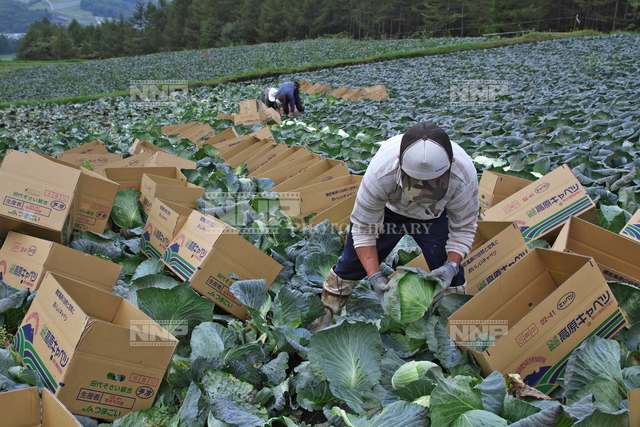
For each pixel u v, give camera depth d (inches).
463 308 101.8
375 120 446.9
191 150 347.3
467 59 1053.2
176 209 163.9
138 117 590.9
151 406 101.4
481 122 390.9
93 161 267.1
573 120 365.7
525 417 78.6
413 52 1198.3
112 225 195.0
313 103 631.8
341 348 98.8
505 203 178.4
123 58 2174.0
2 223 150.9
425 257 120.4
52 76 1605.6
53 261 136.2
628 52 912.3
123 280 147.8
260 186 231.8
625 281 126.3
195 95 804.0
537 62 885.2
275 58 1487.5
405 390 88.7
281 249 161.8
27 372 99.6
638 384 86.3
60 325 99.6
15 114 703.1
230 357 107.6
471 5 2691.9
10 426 87.2
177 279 149.7
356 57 1368.1
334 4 3284.9
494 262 134.0
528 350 96.3
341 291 127.6
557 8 2549.2
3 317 123.6
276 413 98.7
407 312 105.4
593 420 73.4
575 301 100.3
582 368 91.3
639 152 258.8
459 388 81.9
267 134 337.4
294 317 123.1
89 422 94.3
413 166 87.7
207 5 3779.5
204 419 92.7
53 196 153.2
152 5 4724.4
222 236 134.7
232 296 137.7
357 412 90.3
